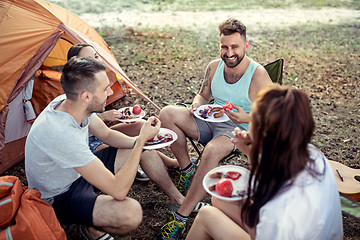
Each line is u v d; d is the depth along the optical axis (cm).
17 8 337
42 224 193
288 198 140
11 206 189
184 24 937
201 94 325
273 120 135
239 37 269
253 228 157
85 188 229
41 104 423
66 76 201
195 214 281
